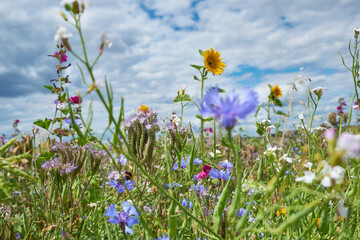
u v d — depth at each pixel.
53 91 0.69
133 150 0.44
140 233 0.37
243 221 0.23
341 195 0.28
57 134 0.61
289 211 0.28
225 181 0.43
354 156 0.19
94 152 0.44
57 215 0.40
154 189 0.43
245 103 0.18
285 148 0.85
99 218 0.41
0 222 0.38
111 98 0.22
